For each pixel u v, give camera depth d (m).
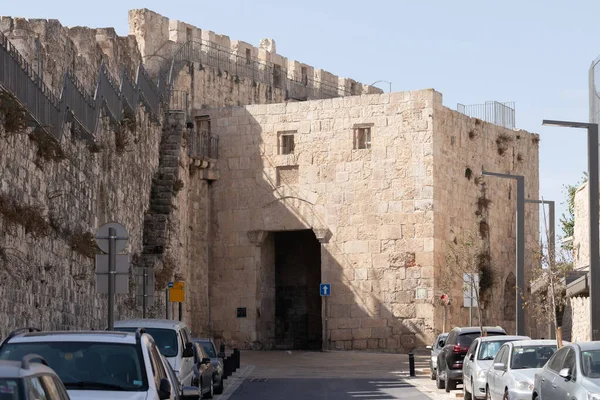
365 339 57.19
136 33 59.06
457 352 33.84
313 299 63.22
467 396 29.95
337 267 58.12
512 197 63.81
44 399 9.34
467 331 34.56
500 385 24.59
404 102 57.44
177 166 52.72
